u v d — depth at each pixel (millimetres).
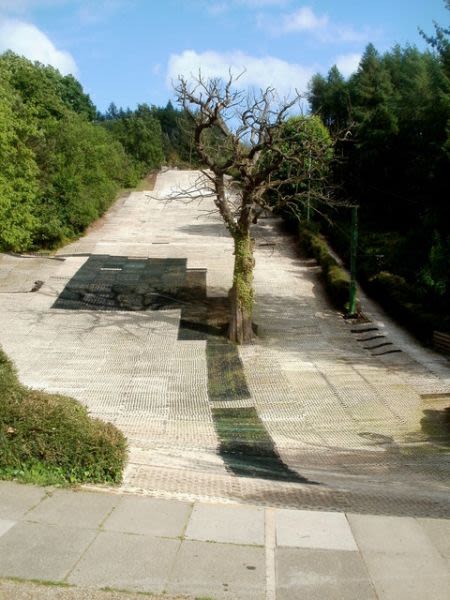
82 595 4297
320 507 6621
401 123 35188
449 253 20875
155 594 4352
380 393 16125
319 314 24516
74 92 75188
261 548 5113
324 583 4578
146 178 69000
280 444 12664
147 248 35125
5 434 6715
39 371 17297
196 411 14828
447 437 13227
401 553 5090
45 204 36000
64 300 24656
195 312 23578
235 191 31734
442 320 20875
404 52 48594
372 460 11680
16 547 4977
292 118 33844
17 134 32062
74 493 6188
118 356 18828
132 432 12703
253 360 18984
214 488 7320
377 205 37344
